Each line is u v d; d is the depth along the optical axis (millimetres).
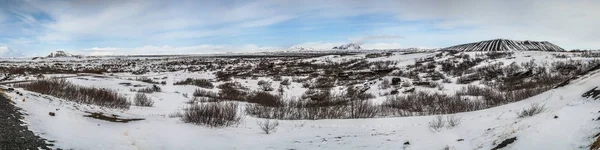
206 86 31266
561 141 5453
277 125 10602
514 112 9531
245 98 23359
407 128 9852
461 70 34750
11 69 33438
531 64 32375
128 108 14539
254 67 51906
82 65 60094
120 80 27969
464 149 6910
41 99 9633
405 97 20828
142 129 8242
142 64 67062
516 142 6145
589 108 6895
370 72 37969
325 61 57156
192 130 8852
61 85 16297
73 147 5648
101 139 6562
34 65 52188
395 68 40500
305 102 20703
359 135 9008
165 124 9336
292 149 7418
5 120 6168
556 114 7246
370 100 21297
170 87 27172
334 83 32844
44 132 6160
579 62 29359
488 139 7141
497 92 20969
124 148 6227
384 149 7492
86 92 15523
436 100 18984
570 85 10891
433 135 8562
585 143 5016
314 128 10266
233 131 9227
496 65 34406
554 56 36000
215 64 62781
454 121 10055
